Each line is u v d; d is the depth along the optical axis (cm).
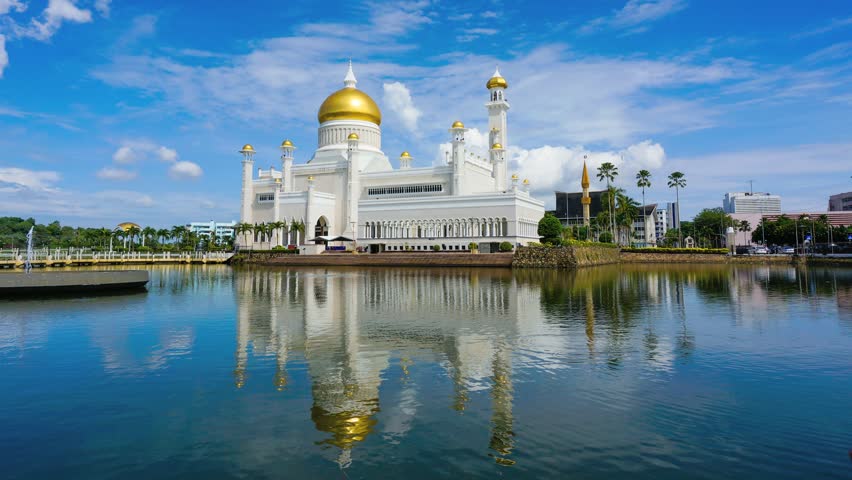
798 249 12619
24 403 1462
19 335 2438
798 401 1452
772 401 1453
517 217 9138
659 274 6806
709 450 1144
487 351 2050
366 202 10356
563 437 1211
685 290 4484
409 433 1238
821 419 1320
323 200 10988
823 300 3738
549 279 5766
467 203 9444
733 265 9800
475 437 1215
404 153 11950
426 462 1088
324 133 11894
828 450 1142
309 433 1244
